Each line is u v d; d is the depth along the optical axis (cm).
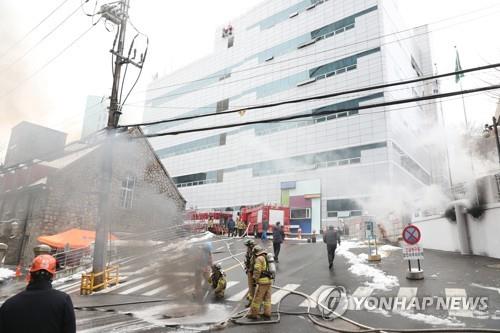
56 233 2084
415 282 941
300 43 3862
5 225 2295
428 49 4175
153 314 799
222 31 4934
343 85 3328
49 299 275
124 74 1355
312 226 3162
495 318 633
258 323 682
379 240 2222
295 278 1126
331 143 3250
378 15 3256
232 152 4269
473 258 1266
